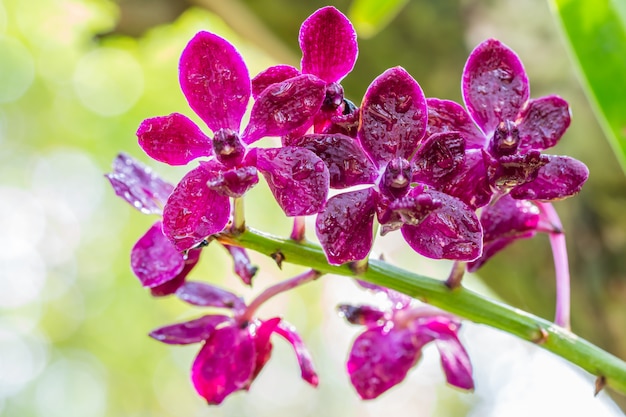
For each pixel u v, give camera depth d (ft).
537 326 0.96
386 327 1.05
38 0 2.18
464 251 0.89
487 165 0.91
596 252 1.28
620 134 1.06
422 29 1.37
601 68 1.06
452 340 1.04
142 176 0.97
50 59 2.95
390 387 1.05
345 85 1.43
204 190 0.89
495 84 0.94
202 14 1.94
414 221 0.88
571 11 1.07
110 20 1.93
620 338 1.28
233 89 0.90
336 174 0.90
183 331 1.00
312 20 0.91
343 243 0.89
